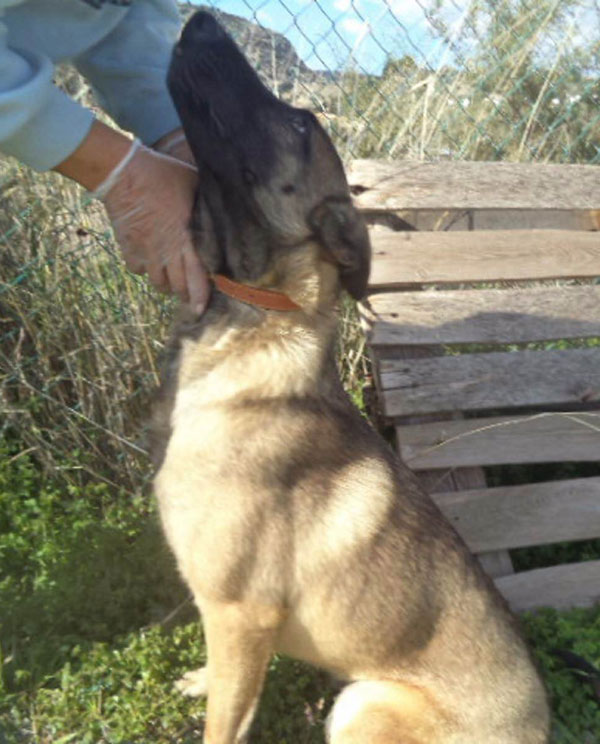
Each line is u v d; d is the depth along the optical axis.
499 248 1.26
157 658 0.96
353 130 1.37
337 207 0.84
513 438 1.20
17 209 1.18
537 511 1.18
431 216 1.34
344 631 0.86
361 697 0.86
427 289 1.34
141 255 0.84
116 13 0.84
